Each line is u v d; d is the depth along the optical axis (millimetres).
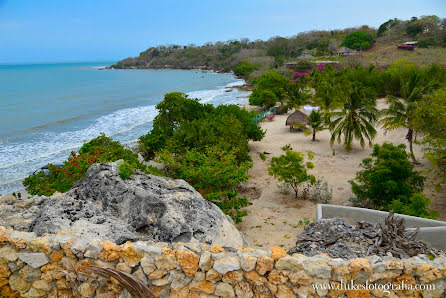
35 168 31562
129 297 6375
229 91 95375
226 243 10648
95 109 66312
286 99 62219
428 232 11844
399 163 19203
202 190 18594
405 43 122562
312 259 6273
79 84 125312
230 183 18531
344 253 7945
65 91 100188
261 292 6312
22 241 6746
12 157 35031
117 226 8797
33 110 65250
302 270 6133
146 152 29828
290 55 165500
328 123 35812
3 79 153250
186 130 26375
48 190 16062
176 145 24828
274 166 23359
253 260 6270
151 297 5891
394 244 8148
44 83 130250
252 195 23688
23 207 9789
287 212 20703
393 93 67188
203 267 6355
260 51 179375
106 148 22188
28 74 197750
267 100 59375
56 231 7848
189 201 11305
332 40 153375
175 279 6449
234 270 6324
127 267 6508
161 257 6434
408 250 8023
